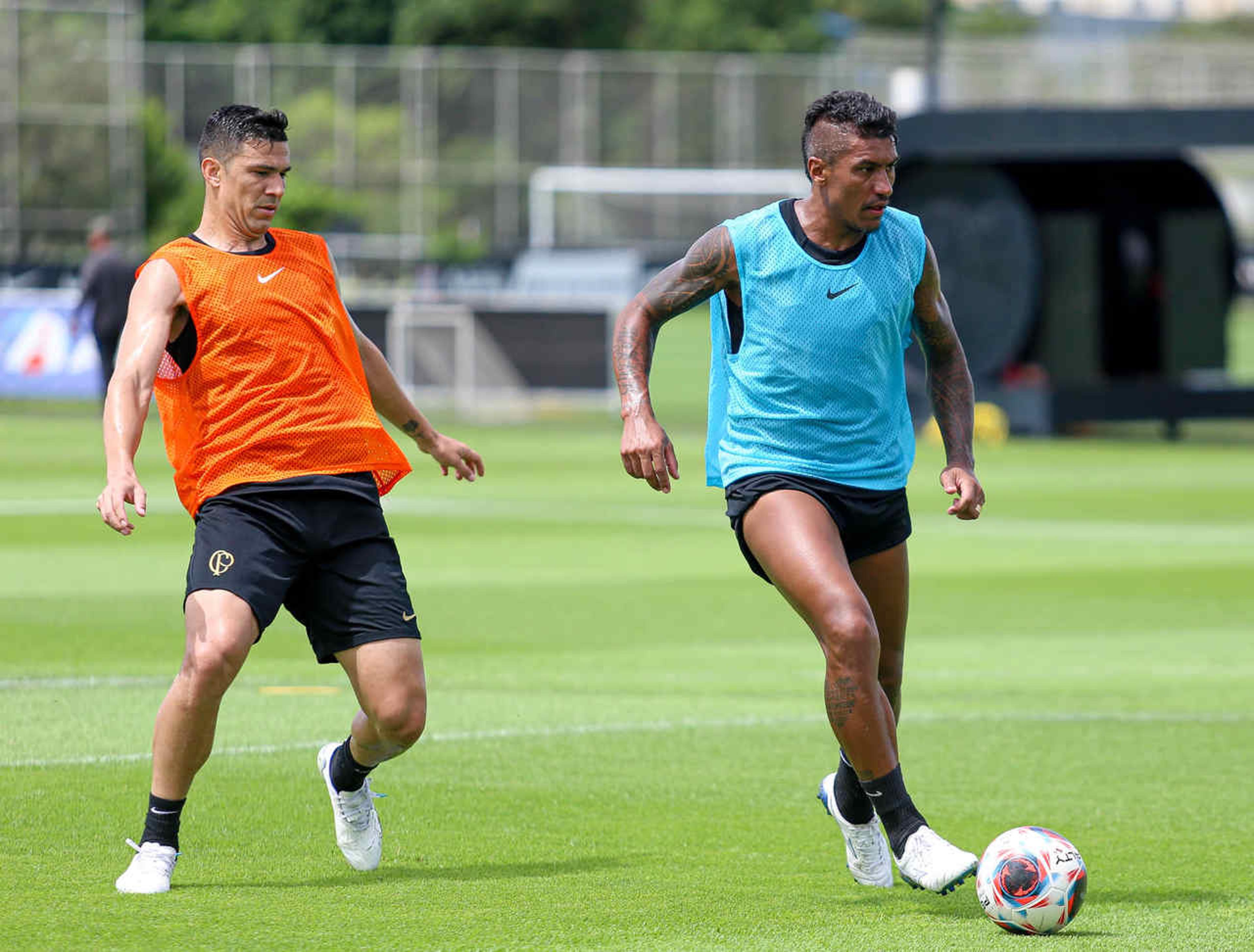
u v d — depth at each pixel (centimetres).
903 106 16612
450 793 2372
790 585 1828
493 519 6025
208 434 1847
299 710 2920
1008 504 6631
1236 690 3231
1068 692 3203
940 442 9244
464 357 11581
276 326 1855
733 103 18200
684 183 18125
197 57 17200
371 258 17450
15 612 3944
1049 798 2388
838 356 1877
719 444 1953
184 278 1841
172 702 1808
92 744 2602
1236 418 9981
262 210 1869
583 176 17962
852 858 1927
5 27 14188
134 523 5688
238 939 1670
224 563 1811
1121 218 10650
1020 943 1692
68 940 1658
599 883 1920
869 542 1927
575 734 2773
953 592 4516
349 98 17450
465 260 17012
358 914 1775
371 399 2016
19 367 11131
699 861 2030
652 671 3372
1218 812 2311
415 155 17550
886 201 1844
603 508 6412
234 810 2239
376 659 1834
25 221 14275
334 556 1853
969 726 2888
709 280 1906
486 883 1917
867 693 1784
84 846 2038
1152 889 1920
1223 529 5912
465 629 3844
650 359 1931
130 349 1802
